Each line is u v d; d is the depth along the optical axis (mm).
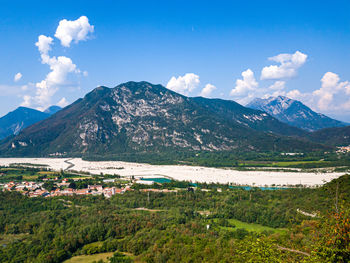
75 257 144000
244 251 64125
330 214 62219
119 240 156500
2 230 171250
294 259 57562
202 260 119438
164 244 140000
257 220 183250
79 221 176750
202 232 156125
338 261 53219
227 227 173125
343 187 174500
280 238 126812
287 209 183875
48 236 158625
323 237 56969
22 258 138750
